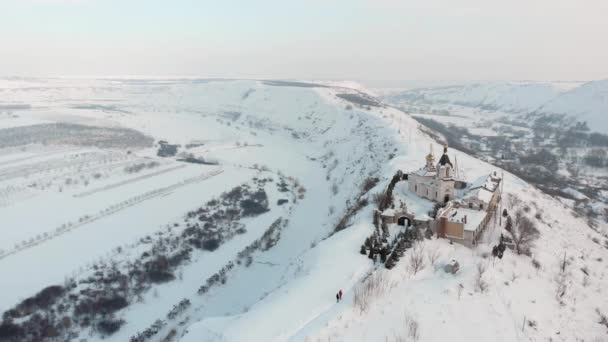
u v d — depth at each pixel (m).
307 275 76.44
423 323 63.38
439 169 109.75
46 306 108.94
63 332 101.69
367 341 58.47
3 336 97.69
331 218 157.50
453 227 91.31
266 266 128.88
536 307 73.44
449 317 65.81
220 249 147.25
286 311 63.97
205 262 138.25
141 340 100.06
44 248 136.62
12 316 103.88
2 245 137.38
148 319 108.69
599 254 110.94
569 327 71.56
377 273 74.38
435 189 111.06
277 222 167.50
